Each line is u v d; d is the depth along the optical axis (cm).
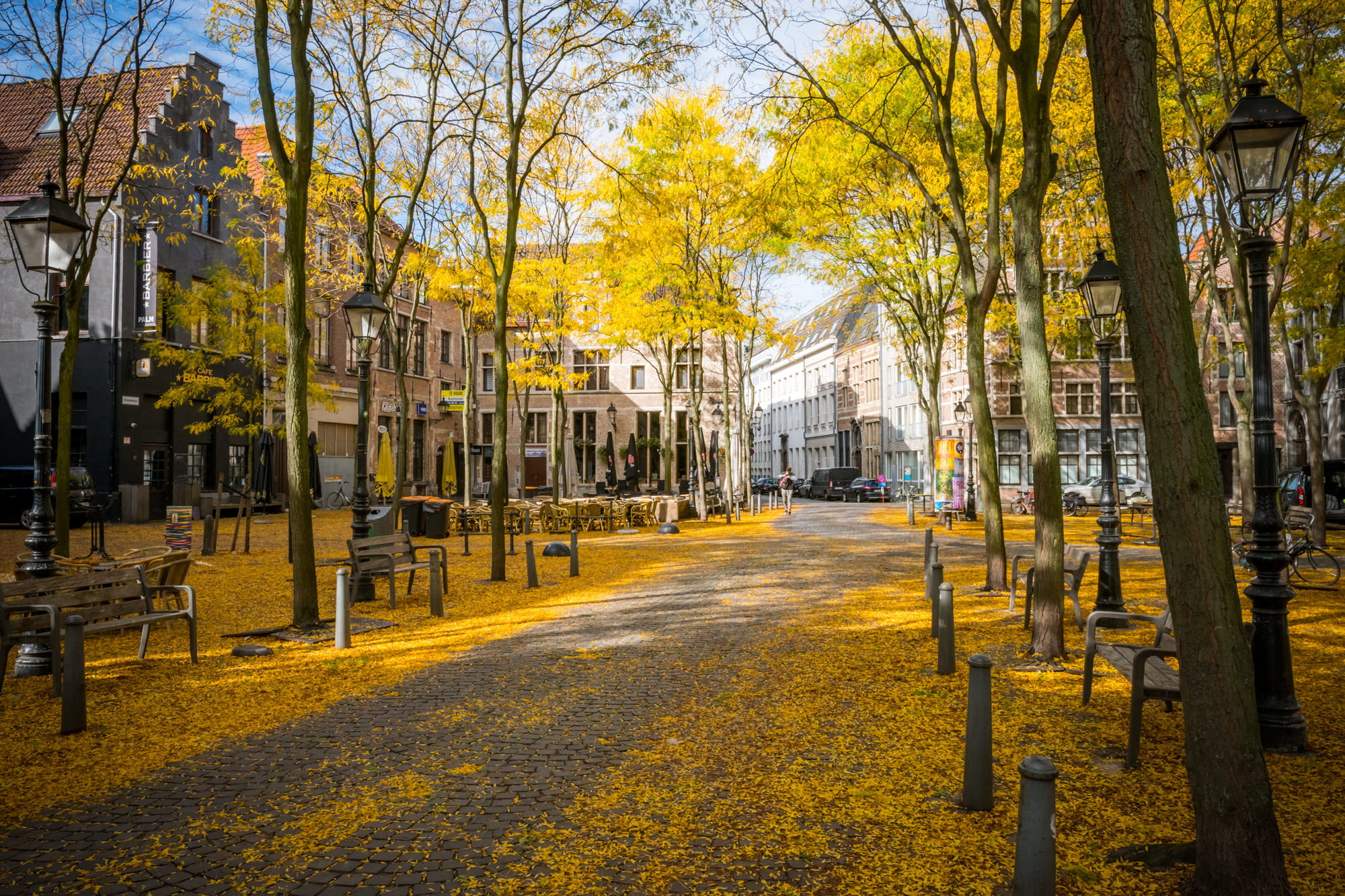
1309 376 1717
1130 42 339
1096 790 462
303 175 961
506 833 417
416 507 2378
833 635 912
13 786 491
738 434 3978
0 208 2762
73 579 744
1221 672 332
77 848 406
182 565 1007
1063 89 1524
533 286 2622
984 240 2073
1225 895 327
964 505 3198
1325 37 1420
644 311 2545
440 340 4719
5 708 660
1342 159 1520
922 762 514
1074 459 4500
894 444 5703
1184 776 481
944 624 733
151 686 725
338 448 3819
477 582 1405
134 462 2794
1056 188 1889
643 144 2323
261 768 519
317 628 967
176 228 2920
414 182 1814
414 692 701
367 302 1270
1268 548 547
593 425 5175
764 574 1476
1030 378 825
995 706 632
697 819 431
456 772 505
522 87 1348
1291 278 1770
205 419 3086
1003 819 426
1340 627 945
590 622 1021
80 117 1827
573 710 639
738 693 682
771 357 9062
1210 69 1487
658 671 762
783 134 1402
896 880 362
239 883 367
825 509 4309
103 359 2747
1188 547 336
